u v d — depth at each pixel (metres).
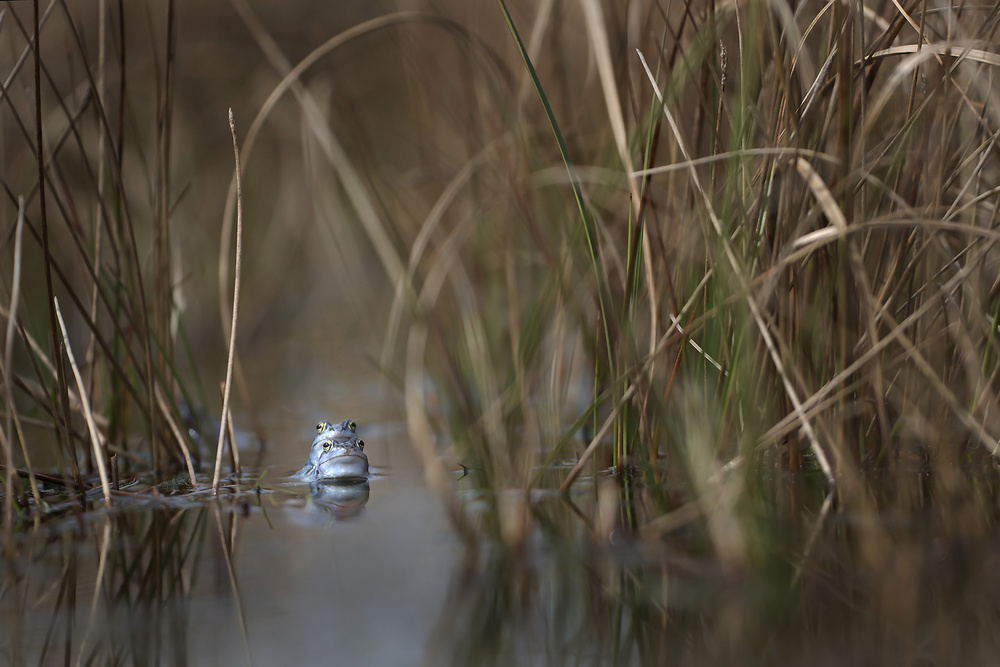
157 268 11.09
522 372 10.72
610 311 9.00
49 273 8.59
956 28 8.18
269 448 12.76
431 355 13.28
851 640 5.06
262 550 7.13
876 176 8.77
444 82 14.68
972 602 5.52
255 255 26.16
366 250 25.14
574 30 14.41
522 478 9.66
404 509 8.58
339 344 23.52
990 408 8.34
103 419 11.07
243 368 20.64
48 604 5.96
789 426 8.09
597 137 11.74
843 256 8.06
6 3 8.88
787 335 8.67
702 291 9.01
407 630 5.41
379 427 14.40
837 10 8.10
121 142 10.07
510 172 11.50
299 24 25.09
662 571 6.36
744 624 5.37
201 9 25.22
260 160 26.97
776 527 7.07
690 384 9.46
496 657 5.01
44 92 17.31
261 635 5.35
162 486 9.80
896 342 8.91
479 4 15.40
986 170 9.05
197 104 25.28
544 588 6.11
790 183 8.49
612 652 5.08
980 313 8.11
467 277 13.44
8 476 7.66
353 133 14.27
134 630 5.46
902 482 7.78
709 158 7.94
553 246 12.24
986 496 7.76
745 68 7.92
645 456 9.75
